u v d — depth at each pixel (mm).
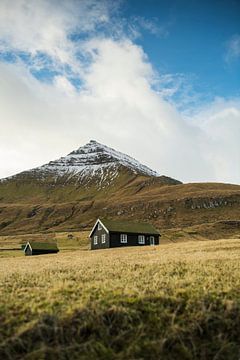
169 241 153500
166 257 33406
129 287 15156
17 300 13656
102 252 63094
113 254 50844
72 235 192250
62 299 13586
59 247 139375
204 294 13906
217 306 13164
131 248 68750
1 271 26000
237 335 11969
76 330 11430
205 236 173375
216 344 11461
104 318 11977
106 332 11477
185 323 12125
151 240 96188
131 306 12820
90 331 11547
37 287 16266
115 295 13789
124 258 36719
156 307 12898
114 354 10680
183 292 14289
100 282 16750
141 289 14898
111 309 12320
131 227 95438
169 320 12172
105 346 11031
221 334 11750
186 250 45750
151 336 11469
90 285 15883
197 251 43125
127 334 11492
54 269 24625
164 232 175375
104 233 92750
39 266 29969
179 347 11148
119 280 17531
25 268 28250
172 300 13375
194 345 11273
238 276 18375
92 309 12344
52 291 14883
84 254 60562
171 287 15266
